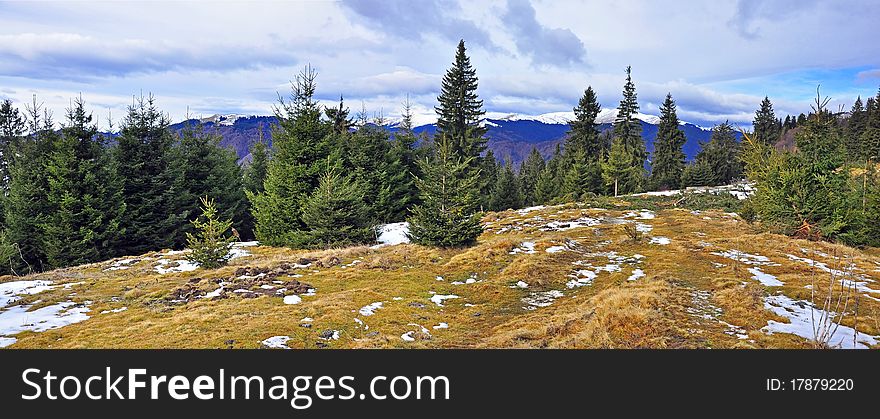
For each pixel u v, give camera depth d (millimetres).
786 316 10750
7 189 31250
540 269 16297
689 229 24688
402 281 15258
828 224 20844
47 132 28641
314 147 28203
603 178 50688
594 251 19672
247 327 10289
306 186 27109
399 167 37781
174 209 33125
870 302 11898
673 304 11445
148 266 19906
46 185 27625
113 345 9359
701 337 9492
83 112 28125
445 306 12992
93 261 26469
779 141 81938
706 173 56844
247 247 27203
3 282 16266
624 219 29078
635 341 9328
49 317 11625
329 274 16297
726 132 72938
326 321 10812
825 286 13273
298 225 26828
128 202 30797
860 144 58625
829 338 9016
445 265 17484
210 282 15234
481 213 21078
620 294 11914
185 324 10672
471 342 10078
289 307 12000
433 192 20344
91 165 27438
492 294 14109
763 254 17891
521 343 9633
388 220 33469
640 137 67125
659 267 16125
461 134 50594
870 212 22203
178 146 35750
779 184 22453
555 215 31438
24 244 26719
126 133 31219
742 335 9625
